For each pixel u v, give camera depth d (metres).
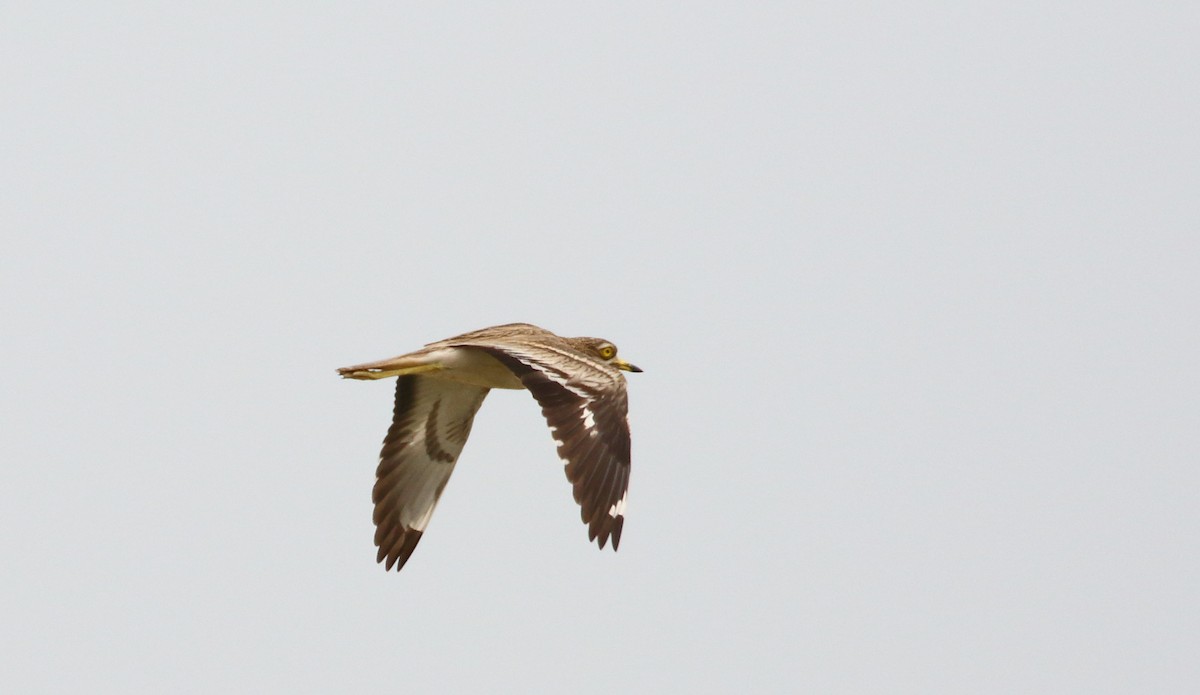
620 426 14.71
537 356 15.37
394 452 19.17
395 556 19.06
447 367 17.25
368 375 16.91
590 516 14.12
